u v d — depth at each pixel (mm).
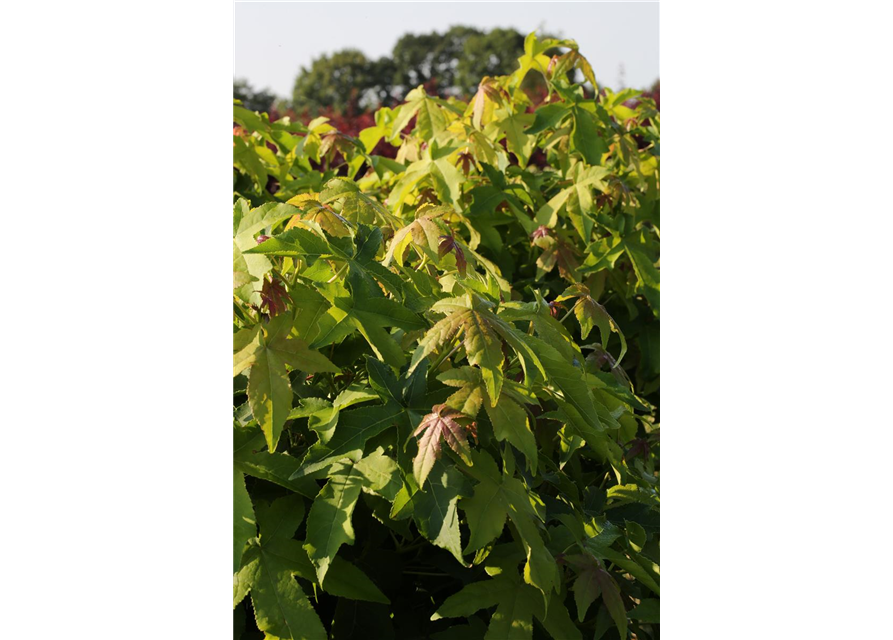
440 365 1086
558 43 2225
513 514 914
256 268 1006
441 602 1144
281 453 939
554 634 941
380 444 960
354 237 1095
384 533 1068
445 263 1308
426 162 1929
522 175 2215
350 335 1125
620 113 2613
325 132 2467
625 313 2193
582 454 1416
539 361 1000
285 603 854
